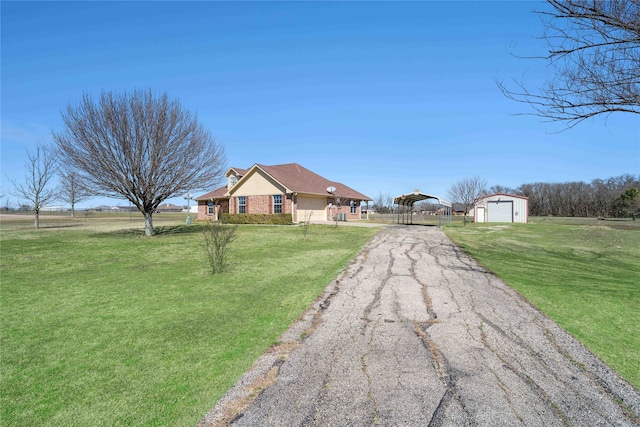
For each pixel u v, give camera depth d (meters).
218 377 3.60
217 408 3.04
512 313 5.63
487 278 8.28
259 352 4.18
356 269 9.40
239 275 8.86
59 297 7.01
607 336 4.65
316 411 2.95
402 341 4.47
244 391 3.30
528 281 7.97
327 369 3.72
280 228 22.77
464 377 3.53
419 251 12.77
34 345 4.59
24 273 9.48
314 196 30.30
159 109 18.14
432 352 4.14
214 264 9.81
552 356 4.04
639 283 7.84
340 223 28.34
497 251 13.22
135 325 5.29
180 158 18.55
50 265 10.66
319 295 6.76
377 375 3.57
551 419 2.84
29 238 18.08
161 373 3.73
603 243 16.44
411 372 3.64
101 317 5.71
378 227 24.78
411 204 33.19
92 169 17.09
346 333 4.77
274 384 3.42
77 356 4.23
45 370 3.88
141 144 17.56
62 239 17.61
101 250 13.73
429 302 6.26
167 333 4.91
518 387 3.34
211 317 5.58
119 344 4.57
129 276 8.97
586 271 9.34
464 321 5.24
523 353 4.12
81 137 17.00
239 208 29.45
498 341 4.48
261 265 10.20
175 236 18.97
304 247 14.16
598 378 3.53
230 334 4.81
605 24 3.77
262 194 28.23
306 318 5.41
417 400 3.11
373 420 2.81
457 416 2.86
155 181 18.16
